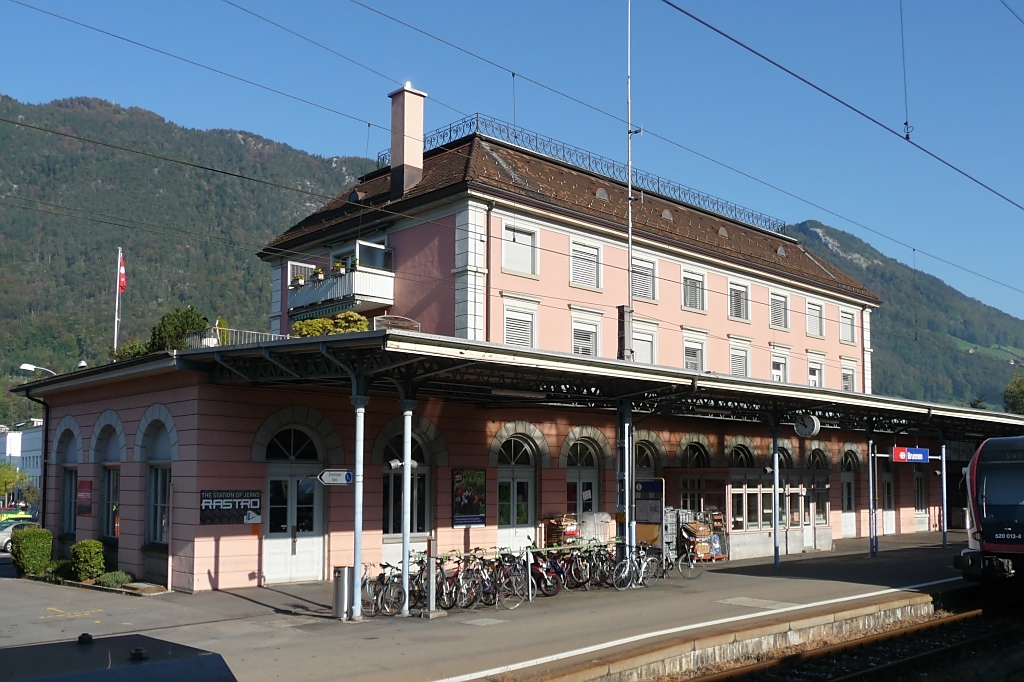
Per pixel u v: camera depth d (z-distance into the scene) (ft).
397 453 67.00
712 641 40.29
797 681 37.17
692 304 102.06
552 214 86.74
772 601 52.19
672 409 69.05
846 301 125.29
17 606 54.34
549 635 41.73
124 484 66.18
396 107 92.22
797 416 78.23
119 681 16.14
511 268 83.87
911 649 44.34
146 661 17.03
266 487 60.18
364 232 91.91
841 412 79.46
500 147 93.09
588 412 79.71
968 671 40.16
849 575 66.13
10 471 239.91
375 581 49.21
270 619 47.42
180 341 105.19
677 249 99.09
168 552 59.00
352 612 47.01
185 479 57.88
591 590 58.44
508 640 40.60
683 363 99.45
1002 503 57.72
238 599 53.98
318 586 58.85
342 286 86.58
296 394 61.41
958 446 127.95
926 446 122.52
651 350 96.17
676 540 75.05
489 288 81.61
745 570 70.44
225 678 17.42
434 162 92.94
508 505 74.13
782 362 113.70
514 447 75.31
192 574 56.44
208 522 57.00
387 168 102.37
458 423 69.77
